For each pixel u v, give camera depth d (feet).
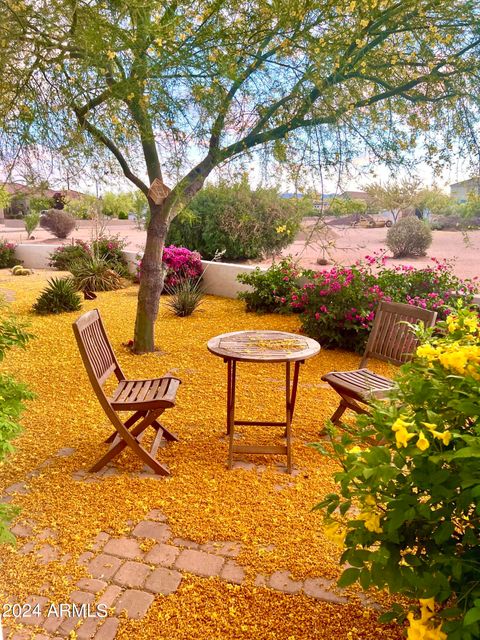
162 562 8.04
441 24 14.65
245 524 9.02
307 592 7.40
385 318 13.30
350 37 13.51
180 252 33.37
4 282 38.19
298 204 15.65
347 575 5.21
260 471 11.03
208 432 13.00
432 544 5.27
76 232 61.46
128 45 12.64
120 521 9.07
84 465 11.15
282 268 27.66
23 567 7.91
